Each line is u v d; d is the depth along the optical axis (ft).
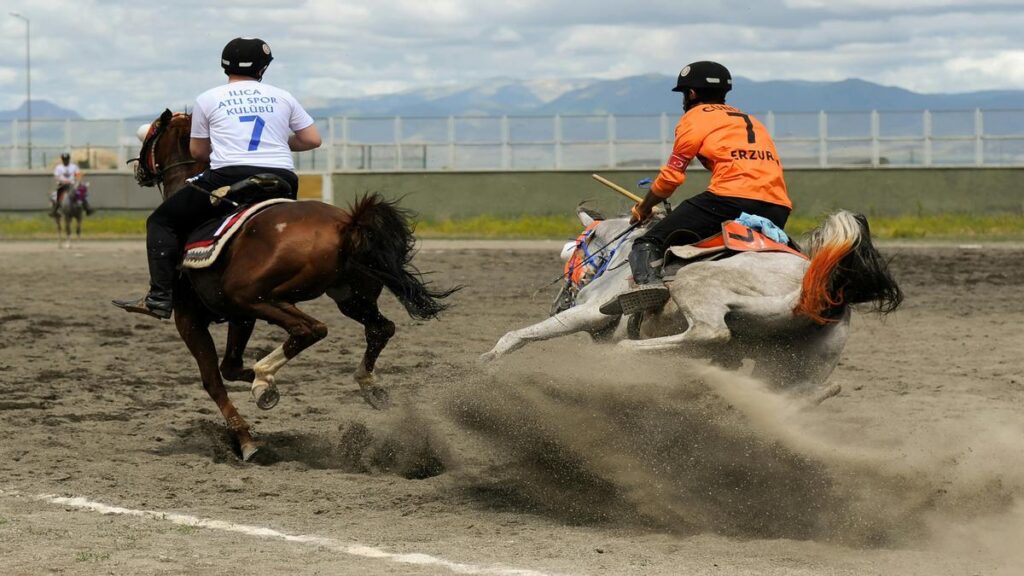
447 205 158.51
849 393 46.26
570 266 36.91
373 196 34.78
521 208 157.58
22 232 150.71
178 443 38.01
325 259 34.45
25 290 83.20
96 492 31.48
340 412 42.83
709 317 29.04
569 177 156.76
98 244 130.52
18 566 23.95
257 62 37.19
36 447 36.83
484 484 32.63
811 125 157.99
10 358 54.29
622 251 34.17
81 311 71.77
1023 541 27.32
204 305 36.91
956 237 134.31
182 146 39.37
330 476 33.99
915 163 156.04
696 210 31.58
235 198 35.88
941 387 47.73
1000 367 52.49
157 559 24.70
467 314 69.92
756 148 31.99
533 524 28.96
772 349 30.48
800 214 154.20
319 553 25.55
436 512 30.09
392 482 33.32
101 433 39.06
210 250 34.88
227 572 23.81
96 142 163.94
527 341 34.01
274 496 31.55
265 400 34.91
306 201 35.60
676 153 32.50
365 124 160.25
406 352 56.08
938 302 75.05
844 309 30.14
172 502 30.60
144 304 37.01
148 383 48.62
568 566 24.56
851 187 154.20
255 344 58.54
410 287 35.01
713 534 28.12
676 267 31.12
